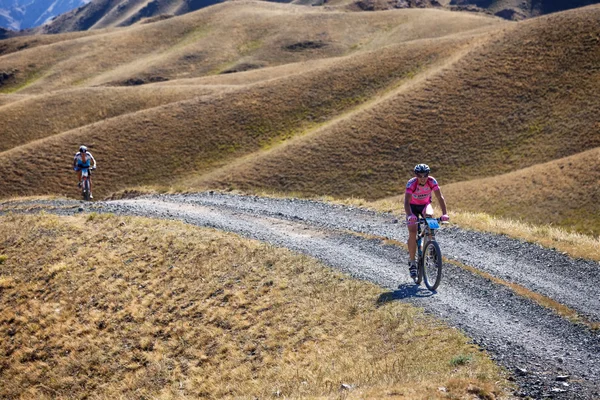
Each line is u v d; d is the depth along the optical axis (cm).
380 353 897
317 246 1515
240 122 7662
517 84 6788
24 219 2145
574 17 7538
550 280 1098
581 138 5675
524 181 5069
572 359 756
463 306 984
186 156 6962
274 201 2231
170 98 9412
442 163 6022
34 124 8500
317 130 6919
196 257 1611
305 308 1182
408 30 18512
